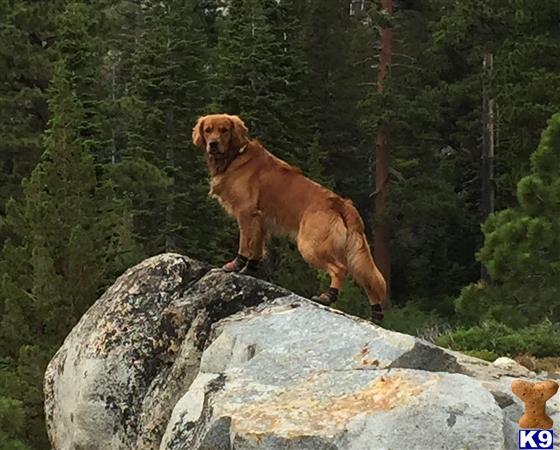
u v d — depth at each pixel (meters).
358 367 6.83
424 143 33.59
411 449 5.80
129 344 8.47
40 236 16.80
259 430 6.00
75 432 8.59
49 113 27.05
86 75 25.08
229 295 8.45
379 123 31.30
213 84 31.72
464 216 33.66
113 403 8.38
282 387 6.58
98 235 17.28
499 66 27.25
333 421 6.02
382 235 32.22
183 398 6.95
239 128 8.99
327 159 35.28
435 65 36.78
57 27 26.50
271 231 9.03
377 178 32.41
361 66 36.47
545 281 17.06
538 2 25.64
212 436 6.22
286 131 29.97
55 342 16.11
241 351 7.42
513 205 34.09
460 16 30.89
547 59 25.48
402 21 36.59
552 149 17.27
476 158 36.94
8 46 25.69
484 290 17.98
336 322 7.45
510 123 25.48
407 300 34.25
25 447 13.84
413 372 6.39
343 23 37.28
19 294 16.12
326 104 35.97
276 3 30.59
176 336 8.42
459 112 36.78
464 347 14.46
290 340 7.34
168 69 28.50
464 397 6.05
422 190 32.41
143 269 9.02
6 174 25.73
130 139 28.62
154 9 30.36
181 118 29.03
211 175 9.16
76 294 16.22
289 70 30.11
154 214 27.34
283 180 8.92
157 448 7.91
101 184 21.31
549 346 13.94
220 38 32.91
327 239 8.62
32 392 14.92
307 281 22.91
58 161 17.88
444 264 35.09
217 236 27.66
